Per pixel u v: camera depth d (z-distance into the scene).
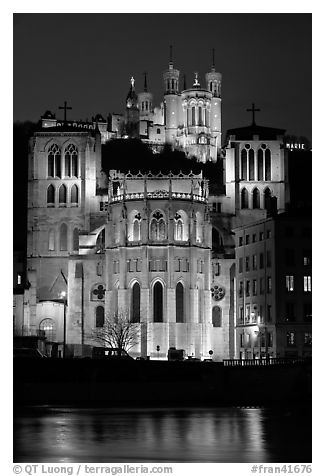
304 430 166.62
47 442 149.50
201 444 147.00
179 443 148.38
